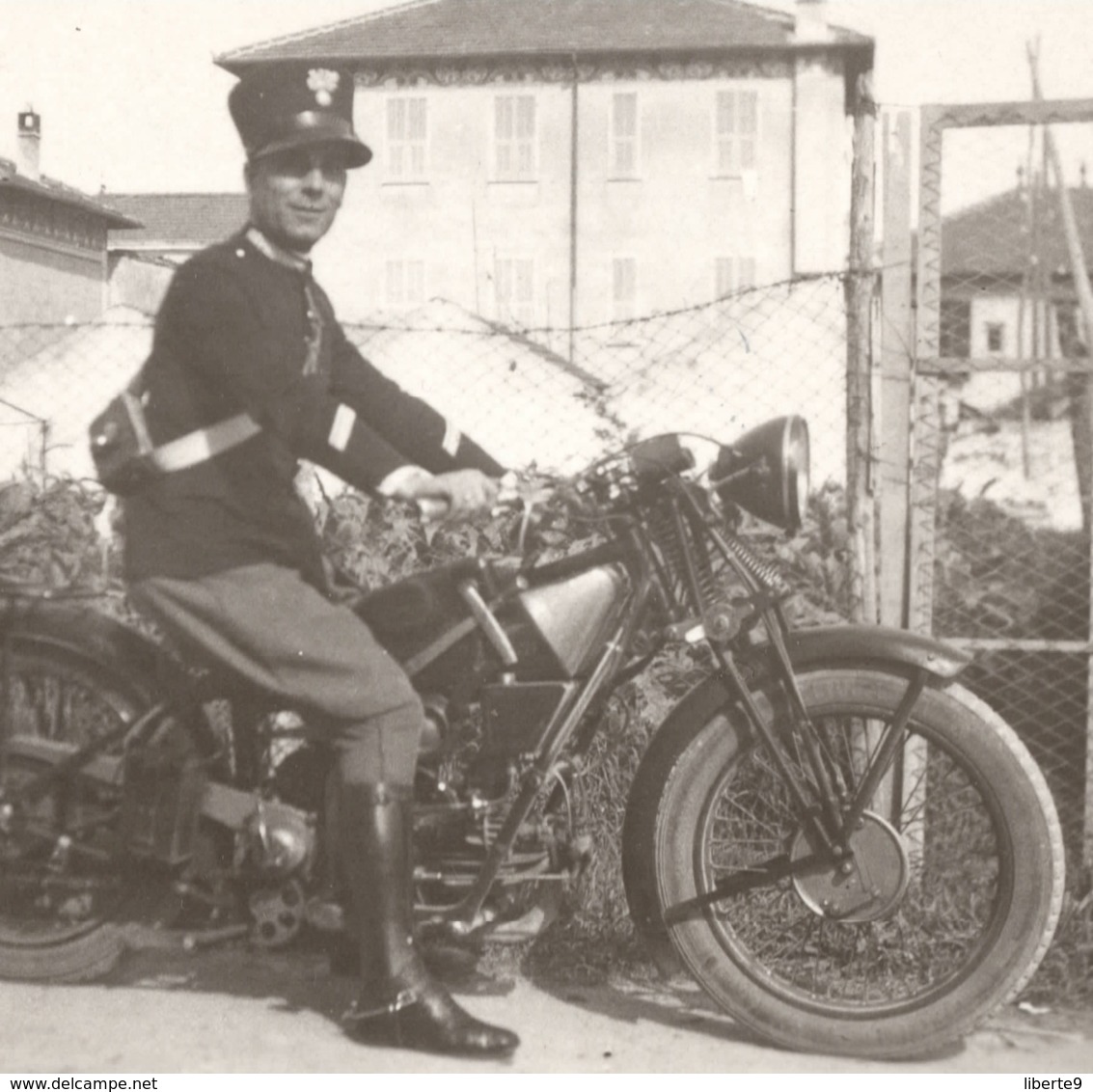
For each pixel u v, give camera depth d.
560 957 4.22
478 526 4.76
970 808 4.32
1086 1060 3.62
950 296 4.75
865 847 3.66
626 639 3.70
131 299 35.38
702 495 3.69
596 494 3.72
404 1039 3.59
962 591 4.82
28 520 5.09
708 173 36.38
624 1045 3.70
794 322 6.18
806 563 4.62
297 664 3.57
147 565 3.62
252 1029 3.75
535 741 3.63
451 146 37.19
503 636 3.64
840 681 3.70
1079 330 4.70
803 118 36.00
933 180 4.46
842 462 5.42
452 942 3.66
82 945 3.98
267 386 3.52
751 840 4.10
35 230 32.56
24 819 3.91
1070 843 4.51
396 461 3.55
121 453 3.60
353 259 37.53
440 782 3.69
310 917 3.70
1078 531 4.77
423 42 36.88
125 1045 3.64
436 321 11.48
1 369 10.73
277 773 3.77
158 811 3.78
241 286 3.56
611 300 36.84
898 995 3.91
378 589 3.72
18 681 4.02
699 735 3.75
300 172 3.65
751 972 3.70
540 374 6.02
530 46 36.31
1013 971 3.58
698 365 5.64
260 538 3.63
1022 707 4.75
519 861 3.64
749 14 36.81
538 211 37.09
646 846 3.74
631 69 36.59
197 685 3.87
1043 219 4.71
